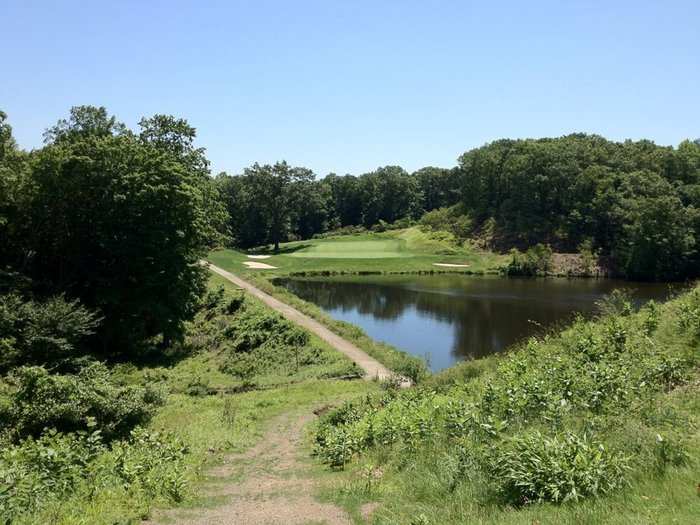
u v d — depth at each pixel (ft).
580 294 187.83
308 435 49.34
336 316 155.43
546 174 300.20
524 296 184.96
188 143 139.74
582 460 20.31
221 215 141.69
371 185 435.53
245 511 26.61
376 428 38.81
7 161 117.91
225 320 129.80
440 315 153.48
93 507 26.04
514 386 35.14
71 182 108.17
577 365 39.60
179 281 114.62
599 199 269.64
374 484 28.12
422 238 333.42
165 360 108.17
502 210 323.78
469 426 30.53
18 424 46.96
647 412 26.53
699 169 277.03
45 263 119.34
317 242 353.92
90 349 105.29
